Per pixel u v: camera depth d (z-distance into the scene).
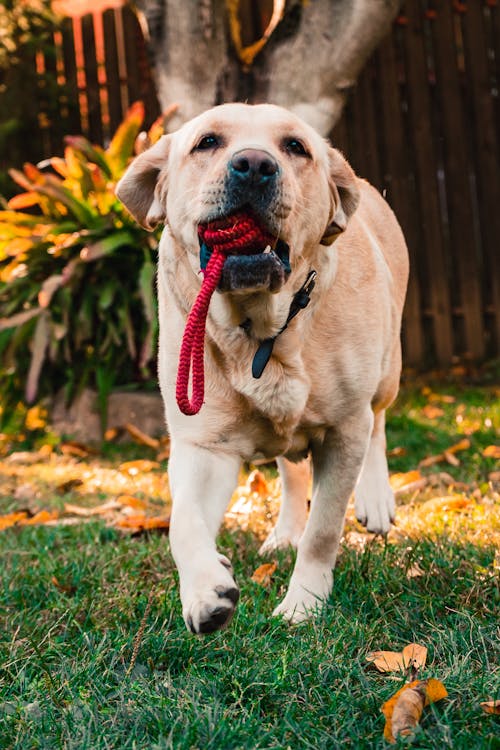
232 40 6.17
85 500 5.05
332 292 3.03
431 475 4.79
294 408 2.97
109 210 6.91
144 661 2.67
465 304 9.05
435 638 2.64
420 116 8.98
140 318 6.90
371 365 3.13
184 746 2.09
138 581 3.33
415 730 2.10
